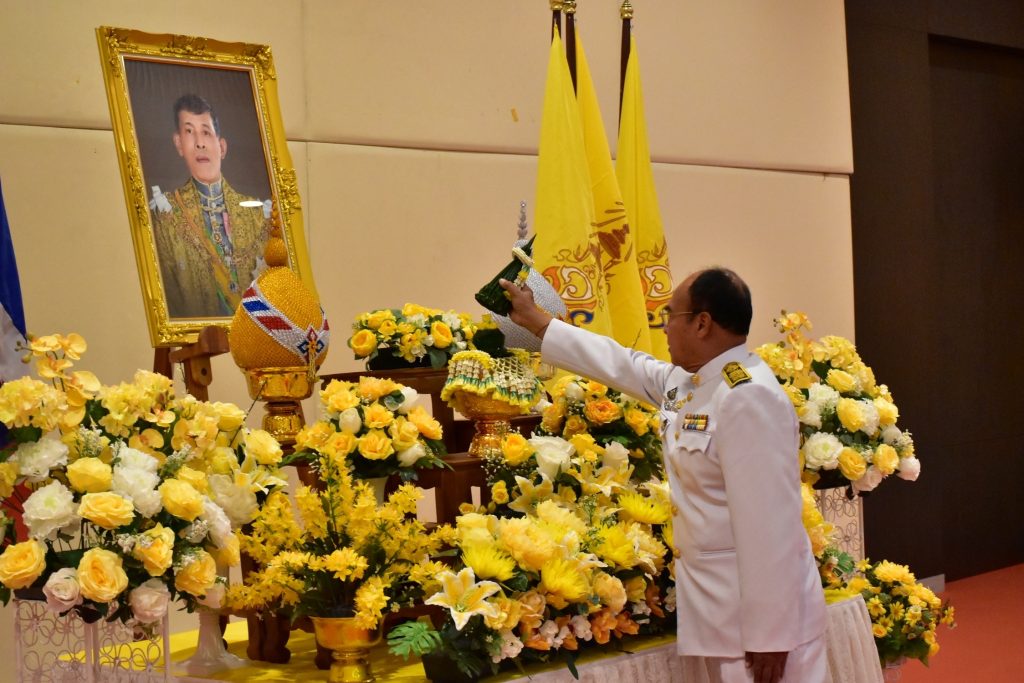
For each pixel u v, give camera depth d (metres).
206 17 4.07
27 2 3.74
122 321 3.90
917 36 6.60
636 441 3.08
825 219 6.02
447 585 2.46
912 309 6.54
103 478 2.33
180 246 3.38
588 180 3.89
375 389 2.84
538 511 2.75
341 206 4.39
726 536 2.58
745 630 2.46
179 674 2.76
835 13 6.05
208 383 3.27
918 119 6.59
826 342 3.66
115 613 2.38
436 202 4.64
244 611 2.85
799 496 2.52
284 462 2.78
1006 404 7.26
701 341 2.61
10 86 3.70
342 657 2.54
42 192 3.76
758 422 2.47
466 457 2.99
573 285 3.79
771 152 5.77
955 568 6.93
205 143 3.49
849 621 3.24
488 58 4.80
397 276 4.52
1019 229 7.31
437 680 2.55
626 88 4.34
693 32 5.50
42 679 2.64
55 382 2.51
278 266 3.12
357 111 4.44
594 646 2.79
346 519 2.49
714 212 5.57
